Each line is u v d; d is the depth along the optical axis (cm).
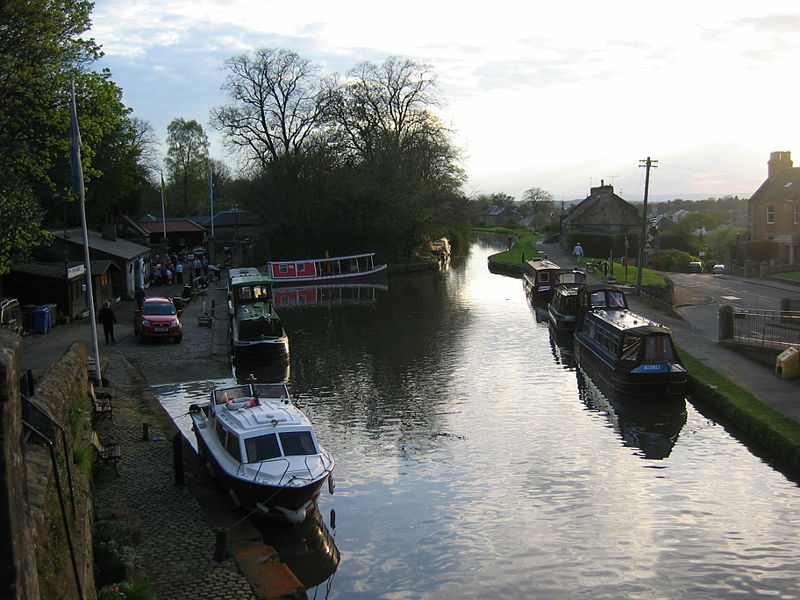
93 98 2995
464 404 2641
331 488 1698
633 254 8506
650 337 2670
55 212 4969
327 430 2347
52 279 3650
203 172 11538
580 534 1634
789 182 7119
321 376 3053
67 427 1448
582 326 3572
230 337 3569
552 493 1859
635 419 2453
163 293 5188
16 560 562
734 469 1997
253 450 1656
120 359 2981
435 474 1986
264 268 7525
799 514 1714
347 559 1534
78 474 1278
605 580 1439
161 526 1498
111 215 6169
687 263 7400
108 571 1188
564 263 7650
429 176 8006
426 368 3203
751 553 1538
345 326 4366
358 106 7700
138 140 9075
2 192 2603
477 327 4266
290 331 4225
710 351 3127
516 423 2420
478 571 1481
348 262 7075
